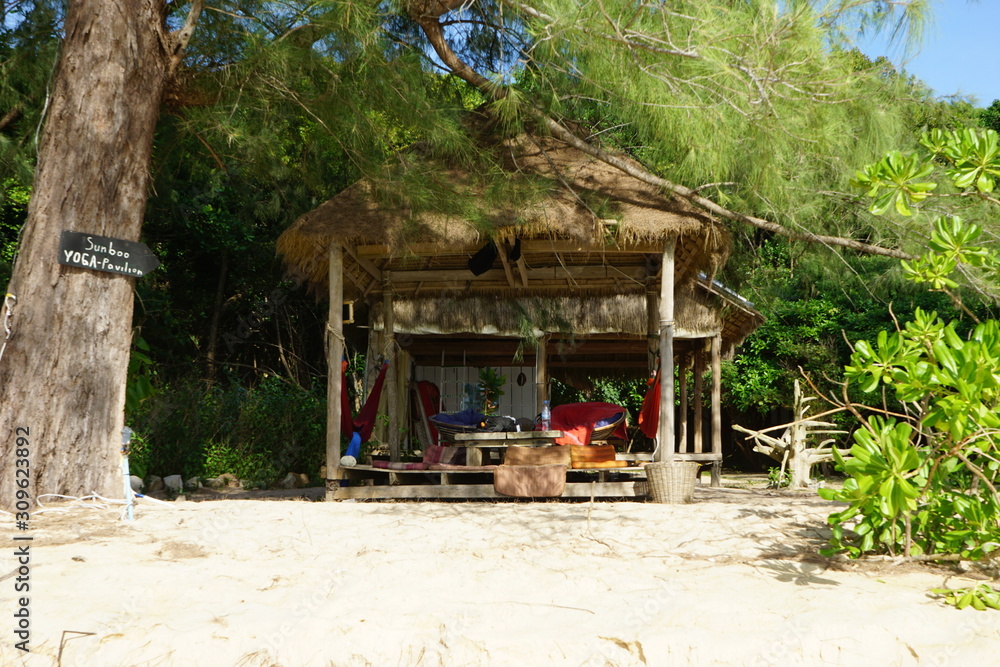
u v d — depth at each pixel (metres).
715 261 8.94
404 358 11.61
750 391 16.77
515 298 10.42
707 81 6.91
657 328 10.21
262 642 3.01
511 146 8.94
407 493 8.23
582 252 9.70
